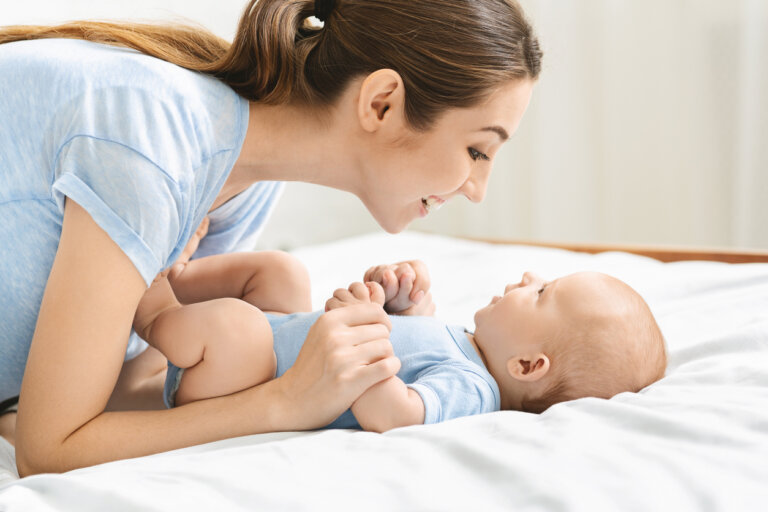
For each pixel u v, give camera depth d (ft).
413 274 3.91
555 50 9.80
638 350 3.55
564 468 2.44
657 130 9.30
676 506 2.23
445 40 3.11
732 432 2.60
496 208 10.74
